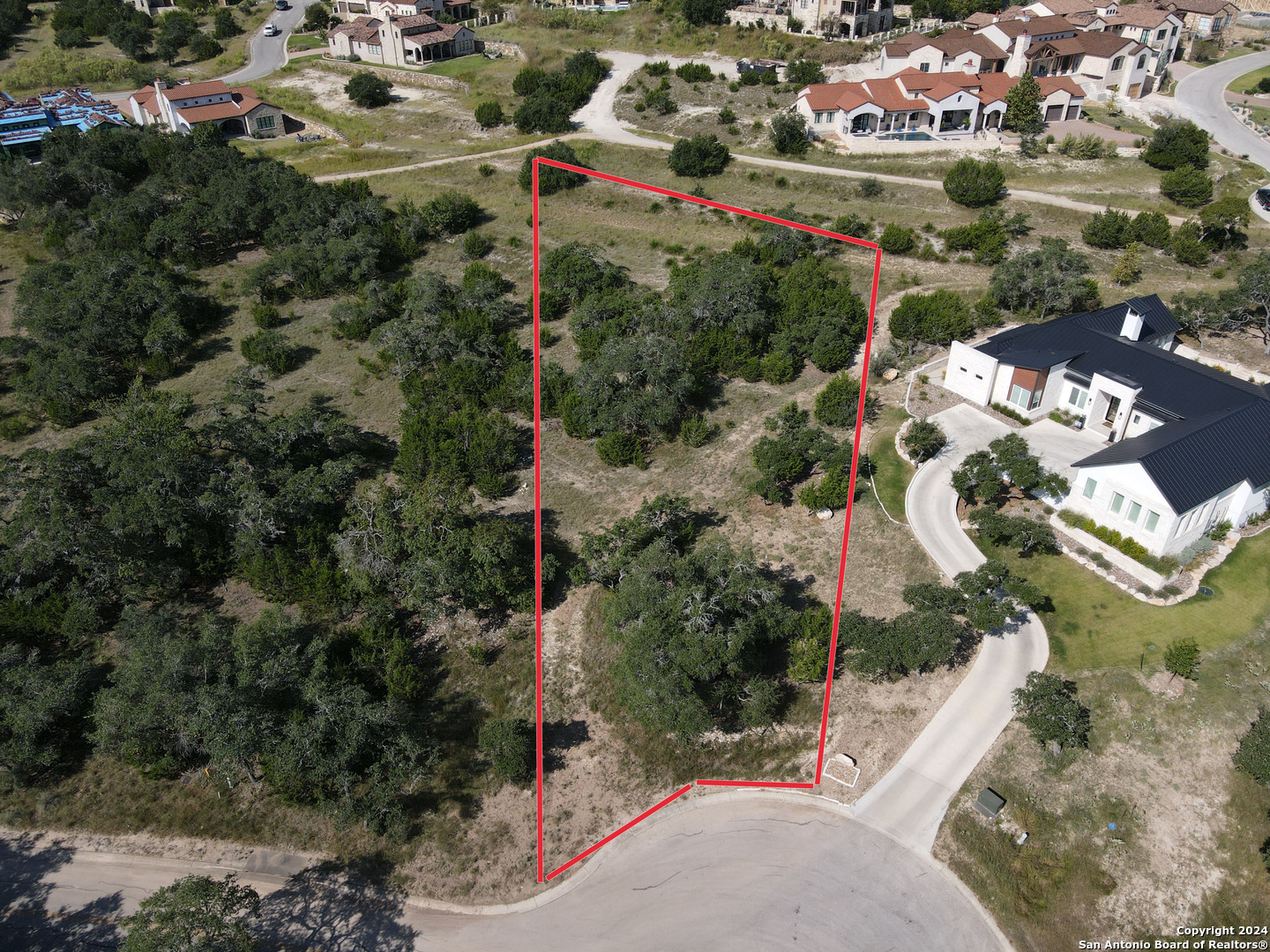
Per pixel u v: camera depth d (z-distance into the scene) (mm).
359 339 64875
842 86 92250
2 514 45938
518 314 66938
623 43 117750
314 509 46719
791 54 107438
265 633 38000
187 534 44250
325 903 32312
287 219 75000
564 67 109500
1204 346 58062
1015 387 52000
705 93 99125
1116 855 32156
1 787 35625
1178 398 47406
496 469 51406
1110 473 42688
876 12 110188
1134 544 42375
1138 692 36781
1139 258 69000
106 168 86438
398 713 36188
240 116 103750
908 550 44281
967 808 33688
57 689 36625
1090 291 60531
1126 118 94688
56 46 137375
